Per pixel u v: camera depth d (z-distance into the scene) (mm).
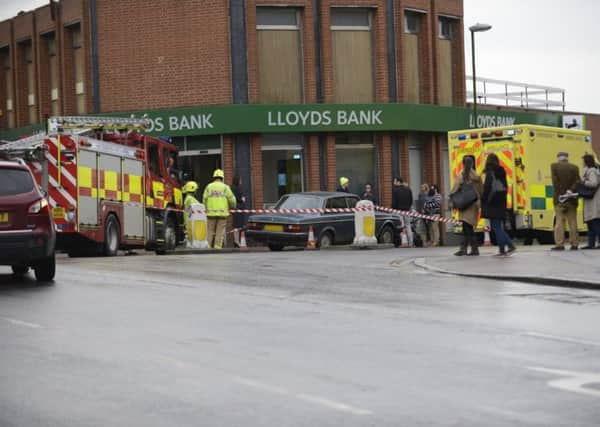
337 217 33094
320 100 41250
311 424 7203
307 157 41375
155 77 41438
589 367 9375
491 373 9094
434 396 8125
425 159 43594
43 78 45938
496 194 23125
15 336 11453
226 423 7258
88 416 7527
